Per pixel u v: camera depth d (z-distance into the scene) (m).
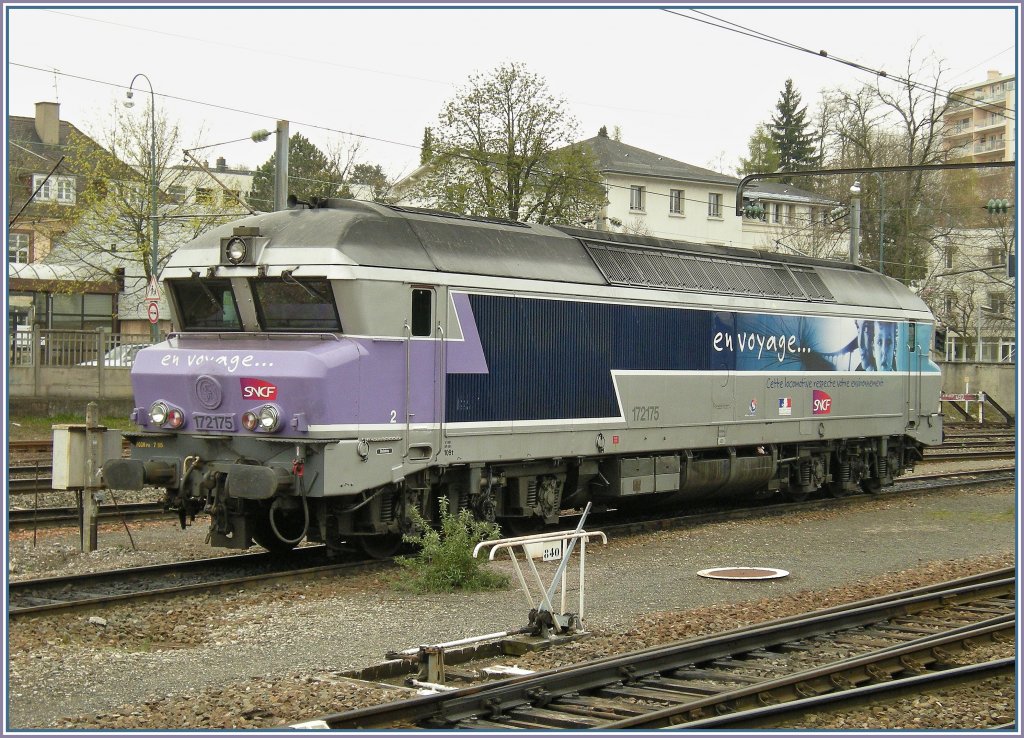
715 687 8.72
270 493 12.46
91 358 33.56
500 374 14.98
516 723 7.84
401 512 14.07
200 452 13.39
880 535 17.66
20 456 24.16
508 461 15.25
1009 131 98.62
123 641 10.12
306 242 13.26
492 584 12.77
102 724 7.55
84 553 14.69
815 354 21.12
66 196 52.81
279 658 9.55
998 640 10.46
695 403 18.44
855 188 33.41
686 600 12.33
